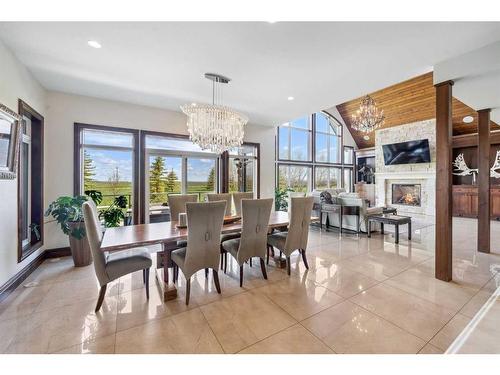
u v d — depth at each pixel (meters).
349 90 3.76
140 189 4.59
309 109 4.75
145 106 4.63
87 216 2.21
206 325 2.02
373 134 10.30
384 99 8.44
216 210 2.49
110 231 2.73
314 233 5.44
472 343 1.77
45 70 3.12
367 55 2.69
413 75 3.21
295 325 2.01
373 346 1.75
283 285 2.77
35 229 3.42
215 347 1.76
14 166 2.57
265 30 2.25
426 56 2.71
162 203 4.90
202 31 2.27
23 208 3.40
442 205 2.86
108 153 4.40
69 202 3.40
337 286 2.73
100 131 4.29
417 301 2.38
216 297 2.49
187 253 2.37
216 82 3.46
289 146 9.35
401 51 2.60
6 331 1.93
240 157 5.96
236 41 2.43
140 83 3.53
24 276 2.95
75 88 3.74
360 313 2.18
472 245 4.35
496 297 2.45
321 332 1.92
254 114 5.13
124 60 2.84
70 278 3.00
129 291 2.64
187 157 5.18
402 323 2.02
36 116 3.41
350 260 3.61
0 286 2.43
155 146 4.81
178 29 2.24
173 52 2.65
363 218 5.31
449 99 2.79
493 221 6.74
